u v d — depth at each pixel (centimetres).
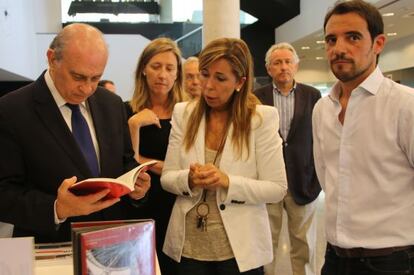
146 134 204
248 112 156
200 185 146
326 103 155
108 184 106
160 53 212
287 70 311
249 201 151
